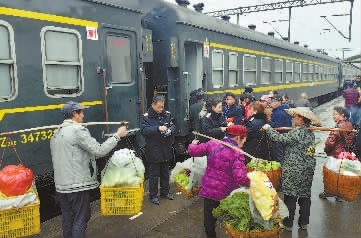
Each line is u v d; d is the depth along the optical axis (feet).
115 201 13.03
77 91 16.84
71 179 12.29
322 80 76.18
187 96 26.37
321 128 14.80
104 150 12.47
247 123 18.79
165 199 19.42
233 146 12.73
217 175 12.92
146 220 16.71
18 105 14.10
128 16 20.04
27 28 14.39
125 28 19.77
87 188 12.54
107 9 18.49
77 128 12.33
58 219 17.15
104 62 18.30
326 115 60.08
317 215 17.28
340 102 89.20
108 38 18.70
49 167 15.40
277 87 46.62
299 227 15.70
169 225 16.20
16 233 11.48
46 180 16.61
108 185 12.93
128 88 20.17
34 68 14.70
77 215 12.72
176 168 15.65
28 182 11.53
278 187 16.57
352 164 15.19
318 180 23.21
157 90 25.75
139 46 21.01
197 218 17.02
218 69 30.86
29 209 11.53
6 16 13.60
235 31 34.27
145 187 22.15
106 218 16.96
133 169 13.29
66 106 12.73
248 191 12.40
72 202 12.55
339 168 15.19
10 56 13.82
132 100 20.54
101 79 18.11
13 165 12.53
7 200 11.10
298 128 14.75
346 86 76.43
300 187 14.76
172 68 25.52
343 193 15.17
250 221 11.64
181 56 25.64
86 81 17.22
